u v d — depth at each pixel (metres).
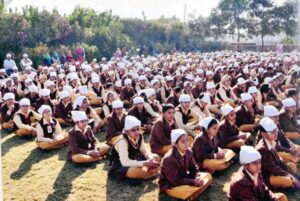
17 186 5.89
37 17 30.11
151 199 5.31
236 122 7.97
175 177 5.07
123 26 39.75
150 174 5.89
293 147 6.30
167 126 6.86
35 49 25.34
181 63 20.48
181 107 7.90
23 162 7.00
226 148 6.88
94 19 37.94
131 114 8.50
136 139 5.92
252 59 21.31
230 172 6.23
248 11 34.22
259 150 5.30
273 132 5.20
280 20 31.98
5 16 25.59
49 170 6.56
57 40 30.66
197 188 5.06
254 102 9.20
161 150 6.84
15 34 25.64
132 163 5.77
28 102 8.81
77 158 6.67
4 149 7.84
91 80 12.65
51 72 14.08
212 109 9.88
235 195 4.30
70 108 9.66
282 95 10.70
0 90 11.66
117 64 18.75
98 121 8.96
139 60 23.45
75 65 19.77
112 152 6.05
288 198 5.12
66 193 5.60
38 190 5.73
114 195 5.48
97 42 34.06
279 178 5.28
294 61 16.14
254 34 34.78
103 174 6.31
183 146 5.05
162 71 17.16
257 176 4.35
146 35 41.16
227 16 35.78
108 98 9.32
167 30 41.28
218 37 39.44
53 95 11.57
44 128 7.74
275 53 26.89
